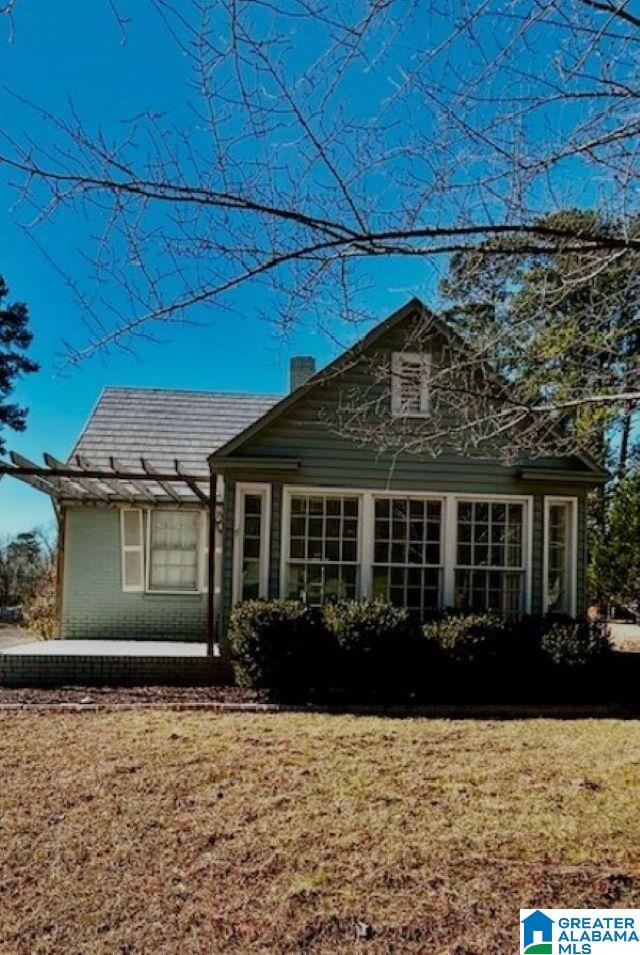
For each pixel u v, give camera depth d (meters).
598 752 6.99
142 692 9.62
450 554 10.77
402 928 3.69
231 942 3.56
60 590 12.95
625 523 13.41
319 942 3.57
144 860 4.43
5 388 23.27
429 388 5.98
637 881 4.20
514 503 10.95
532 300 4.27
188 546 13.11
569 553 10.95
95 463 13.10
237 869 4.32
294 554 10.73
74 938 3.58
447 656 9.55
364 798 5.55
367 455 10.69
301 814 5.20
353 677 9.49
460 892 4.06
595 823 5.07
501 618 9.86
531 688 9.71
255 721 8.20
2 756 6.61
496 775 6.19
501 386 5.50
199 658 10.21
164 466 13.31
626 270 4.15
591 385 5.02
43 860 4.42
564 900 3.98
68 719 8.17
